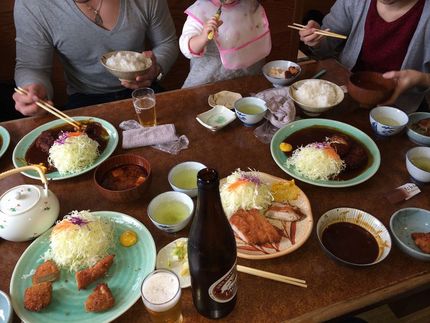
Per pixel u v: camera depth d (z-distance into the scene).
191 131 1.58
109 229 1.09
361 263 1.02
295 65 1.95
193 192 1.20
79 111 1.71
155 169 1.38
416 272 1.00
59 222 1.09
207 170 0.77
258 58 2.16
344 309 0.92
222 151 1.47
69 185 1.33
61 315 0.91
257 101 1.66
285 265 1.02
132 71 1.83
